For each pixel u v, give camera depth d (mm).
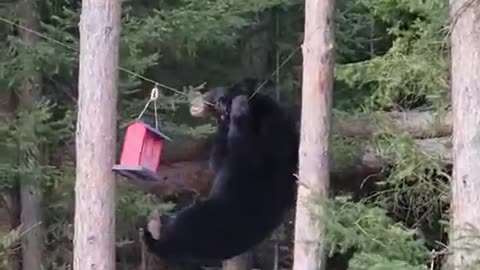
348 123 12180
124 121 13023
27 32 12922
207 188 14461
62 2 13562
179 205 15344
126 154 9219
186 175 14383
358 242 9445
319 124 9375
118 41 9508
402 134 10938
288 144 11203
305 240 9320
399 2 11234
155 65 13664
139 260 15766
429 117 11344
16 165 12406
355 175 12891
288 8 14852
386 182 11031
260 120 11156
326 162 9414
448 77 10617
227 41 13719
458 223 8359
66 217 13391
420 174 10781
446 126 11172
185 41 13273
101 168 9281
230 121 11141
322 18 9352
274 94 14836
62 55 12664
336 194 12688
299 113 12523
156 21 12805
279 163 11188
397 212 11695
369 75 11211
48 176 12625
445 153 10906
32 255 13094
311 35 9406
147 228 11547
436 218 11367
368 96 12594
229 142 11258
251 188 11242
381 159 11641
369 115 11867
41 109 12609
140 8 13914
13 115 12766
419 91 10984
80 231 9305
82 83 9375
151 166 9336
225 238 11328
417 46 10875
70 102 13641
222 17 13156
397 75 10898
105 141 9312
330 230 9234
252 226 11320
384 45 14148
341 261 13500
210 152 12492
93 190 9258
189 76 14758
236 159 11242
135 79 13031
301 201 9359
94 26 9320
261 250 16484
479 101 8266
